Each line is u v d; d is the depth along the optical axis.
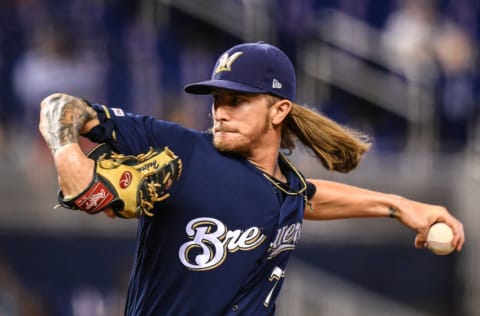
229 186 12.20
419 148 36.47
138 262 12.55
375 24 42.28
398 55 40.41
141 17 40.72
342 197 14.76
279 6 41.34
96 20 40.28
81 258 30.95
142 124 11.95
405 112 38.22
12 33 39.09
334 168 14.12
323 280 31.11
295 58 40.06
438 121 38.03
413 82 37.81
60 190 10.91
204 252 12.12
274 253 12.80
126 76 38.78
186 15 40.62
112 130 11.64
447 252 14.80
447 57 40.69
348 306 31.05
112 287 30.92
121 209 10.93
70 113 11.12
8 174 31.53
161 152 11.48
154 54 39.81
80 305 30.81
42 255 31.08
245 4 40.56
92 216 30.95
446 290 31.38
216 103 12.40
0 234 31.14
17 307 30.48
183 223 12.04
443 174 32.72
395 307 31.11
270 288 12.99
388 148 36.59
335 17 41.81
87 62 38.50
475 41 42.00
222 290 12.29
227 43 40.66
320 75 39.22
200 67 39.78
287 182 13.04
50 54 38.19
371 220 31.22
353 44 40.53
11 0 40.09
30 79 37.69
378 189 32.12
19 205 31.31
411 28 41.25
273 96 12.48
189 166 12.05
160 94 38.38
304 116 13.41
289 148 13.70
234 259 12.27
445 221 14.75
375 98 38.69
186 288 12.22
